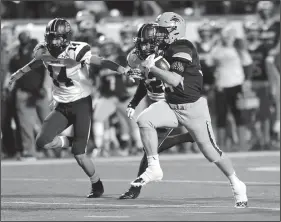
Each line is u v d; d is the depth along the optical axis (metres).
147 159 23.34
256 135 45.94
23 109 40.16
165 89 22.72
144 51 24.19
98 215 21.42
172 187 29.58
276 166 37.75
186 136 25.56
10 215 21.62
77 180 32.41
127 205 24.00
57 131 26.30
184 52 22.27
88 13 41.34
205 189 28.77
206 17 48.31
